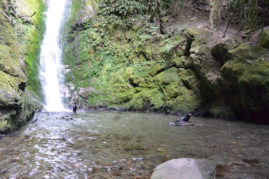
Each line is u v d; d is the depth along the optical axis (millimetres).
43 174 3186
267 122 7309
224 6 12672
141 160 3768
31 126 6492
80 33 14406
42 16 14633
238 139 5180
